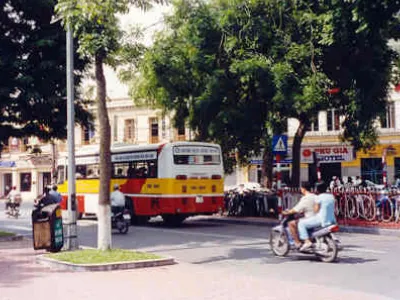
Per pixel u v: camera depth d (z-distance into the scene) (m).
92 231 19.86
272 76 19.62
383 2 15.35
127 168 22.67
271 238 12.90
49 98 17.61
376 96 21.70
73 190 13.97
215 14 21.67
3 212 34.44
